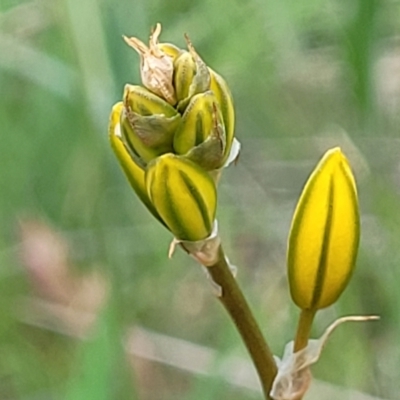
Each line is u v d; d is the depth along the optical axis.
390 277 0.20
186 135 0.11
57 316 0.21
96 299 0.21
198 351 0.20
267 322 0.21
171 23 0.21
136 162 0.11
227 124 0.11
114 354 0.17
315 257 0.12
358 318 0.12
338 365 0.20
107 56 0.18
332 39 0.21
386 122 0.21
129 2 0.18
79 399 0.16
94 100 0.18
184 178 0.11
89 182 0.21
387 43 0.21
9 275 0.21
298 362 0.12
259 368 0.12
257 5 0.21
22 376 0.21
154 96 0.11
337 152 0.11
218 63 0.21
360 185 0.21
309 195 0.11
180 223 0.11
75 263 0.21
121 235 0.20
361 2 0.18
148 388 0.20
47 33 0.20
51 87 0.20
